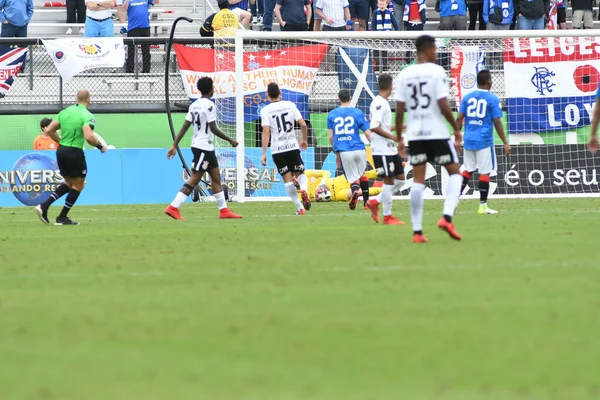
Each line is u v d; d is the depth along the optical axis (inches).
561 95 3006.9
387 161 1996.8
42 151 3068.4
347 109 2444.6
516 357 740.7
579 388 652.1
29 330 864.3
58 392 649.0
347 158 2437.3
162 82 3284.9
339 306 957.8
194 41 3127.5
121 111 3262.8
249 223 2046.0
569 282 1090.7
